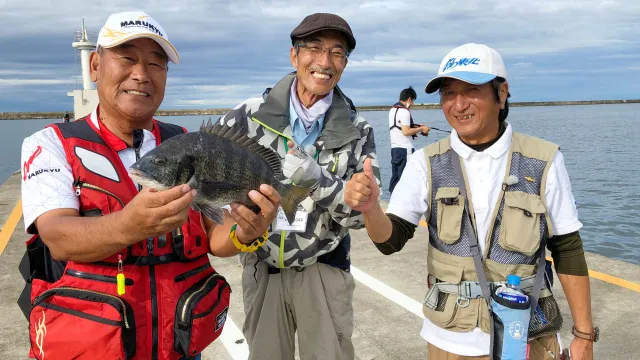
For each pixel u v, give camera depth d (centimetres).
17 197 1086
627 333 431
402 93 1102
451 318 247
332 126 293
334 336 304
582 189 1457
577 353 254
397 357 407
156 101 226
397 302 509
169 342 208
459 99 247
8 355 399
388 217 262
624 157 2148
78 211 201
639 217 1134
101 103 221
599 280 548
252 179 218
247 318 324
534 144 255
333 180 271
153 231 174
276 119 291
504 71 249
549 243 262
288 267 295
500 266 247
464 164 257
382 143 3041
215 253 238
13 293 527
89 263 199
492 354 235
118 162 214
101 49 217
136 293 201
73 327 190
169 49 223
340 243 307
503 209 248
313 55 284
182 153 191
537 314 246
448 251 255
